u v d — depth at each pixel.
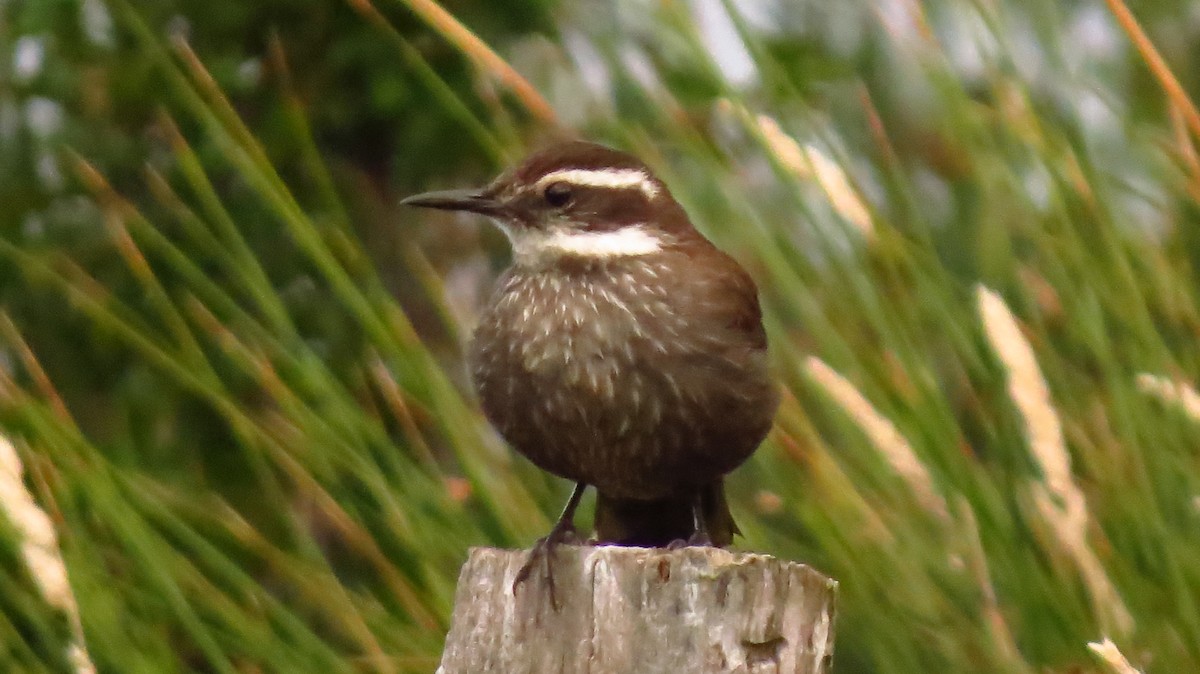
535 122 12.76
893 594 8.59
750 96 10.43
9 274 13.29
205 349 12.77
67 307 13.30
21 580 9.51
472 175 13.50
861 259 8.52
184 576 9.02
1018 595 8.16
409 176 13.41
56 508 9.11
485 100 11.64
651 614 6.88
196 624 8.66
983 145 8.90
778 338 9.12
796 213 9.61
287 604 11.49
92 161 13.37
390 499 9.20
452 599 9.11
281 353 10.30
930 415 8.29
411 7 9.73
